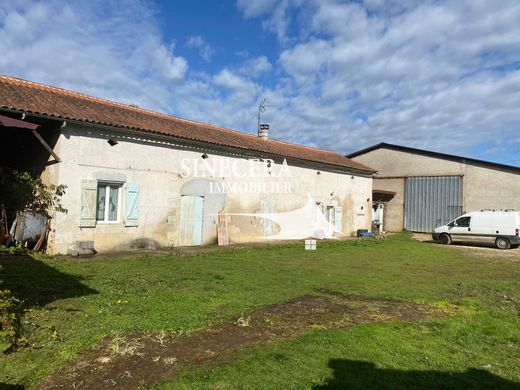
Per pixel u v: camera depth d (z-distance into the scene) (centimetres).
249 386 338
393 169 2708
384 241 1891
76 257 1000
